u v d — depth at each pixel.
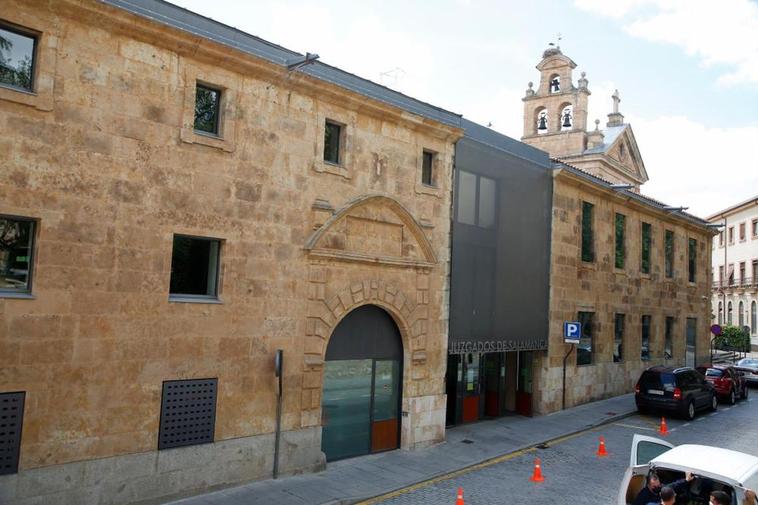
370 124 14.99
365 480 13.21
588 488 13.50
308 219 13.55
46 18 9.88
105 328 10.43
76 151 10.16
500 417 20.64
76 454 10.05
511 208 19.78
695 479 9.02
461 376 19.28
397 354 16.06
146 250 10.97
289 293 13.16
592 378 23.98
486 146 18.73
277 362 12.55
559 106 43.53
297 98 13.41
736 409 25.47
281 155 13.07
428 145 16.61
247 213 12.46
